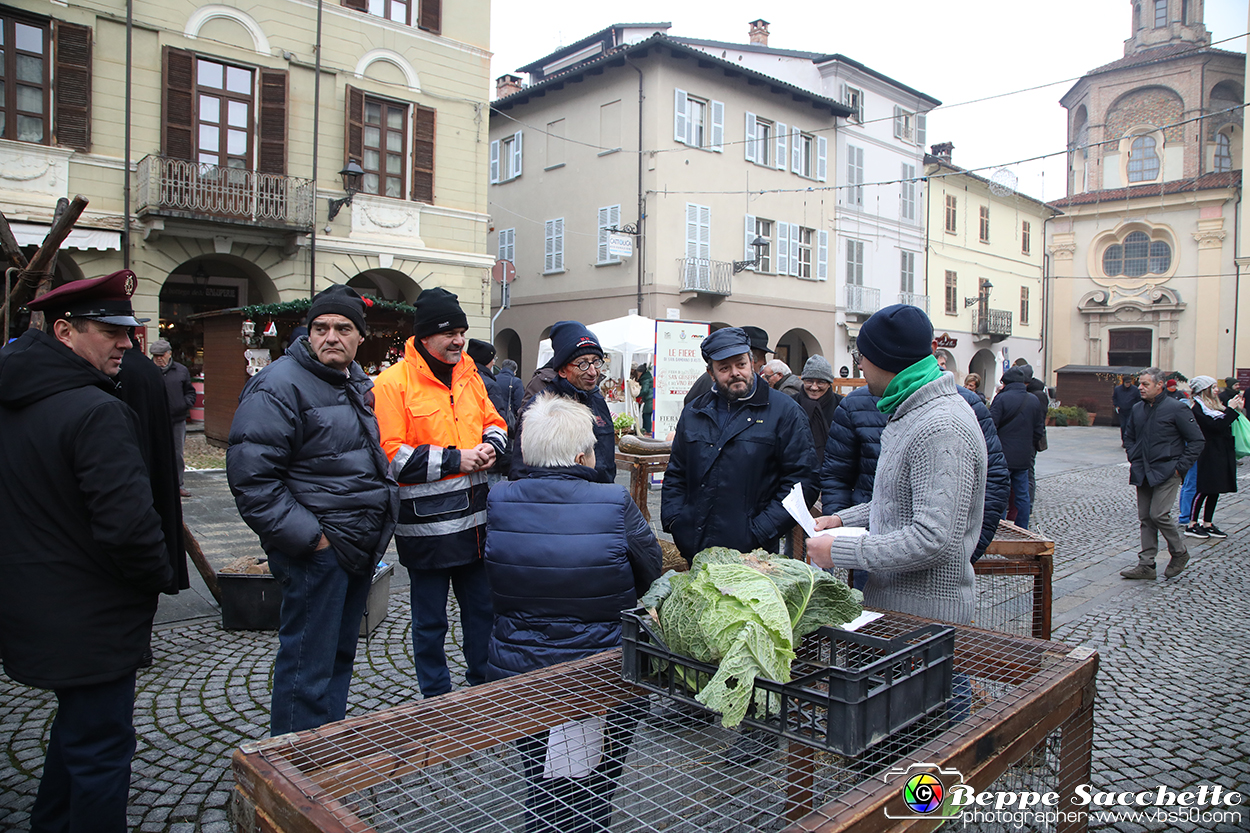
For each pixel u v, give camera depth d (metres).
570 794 1.49
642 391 10.94
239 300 15.92
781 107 23.31
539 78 27.67
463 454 3.23
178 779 2.97
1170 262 34.12
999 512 3.06
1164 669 4.37
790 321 23.83
